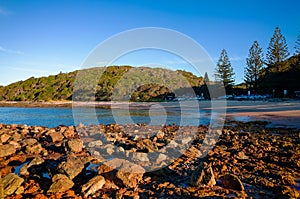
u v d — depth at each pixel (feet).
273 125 42.75
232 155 23.86
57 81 215.72
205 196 15.01
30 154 26.63
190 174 19.35
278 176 17.88
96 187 16.40
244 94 160.76
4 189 16.10
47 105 155.43
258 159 22.44
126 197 15.49
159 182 17.75
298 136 31.40
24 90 221.46
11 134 38.22
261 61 161.99
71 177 18.22
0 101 197.77
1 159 24.90
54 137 33.58
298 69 140.77
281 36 158.71
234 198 14.42
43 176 19.63
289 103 90.99
